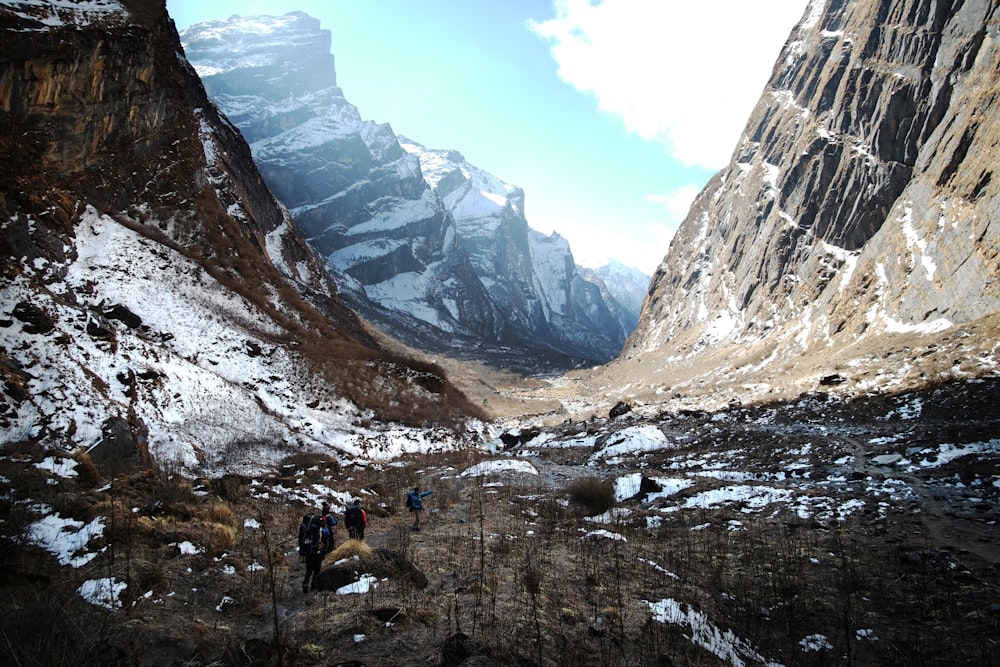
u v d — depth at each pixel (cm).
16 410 2005
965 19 5981
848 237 6806
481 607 1078
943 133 5762
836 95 8100
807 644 1065
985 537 1484
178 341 3584
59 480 1520
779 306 7644
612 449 3606
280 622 982
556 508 2127
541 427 5603
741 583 1333
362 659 859
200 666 805
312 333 5266
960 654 985
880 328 5134
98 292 3481
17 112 3984
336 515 1881
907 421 3011
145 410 2530
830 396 3916
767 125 11469
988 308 4003
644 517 1950
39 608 856
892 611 1167
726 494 2106
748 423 3906
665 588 1270
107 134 4831
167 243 4684
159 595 1014
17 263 3112
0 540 1047
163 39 6081
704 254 11912
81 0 5247
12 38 4019
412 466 3319
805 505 1892
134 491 1534
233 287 4781
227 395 3191
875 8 7600
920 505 1786
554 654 928
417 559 1384
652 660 942
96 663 755
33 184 3731
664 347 11188
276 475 2564
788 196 8500
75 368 2373
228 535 1360
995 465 2003
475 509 2086
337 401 4119
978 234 4506
